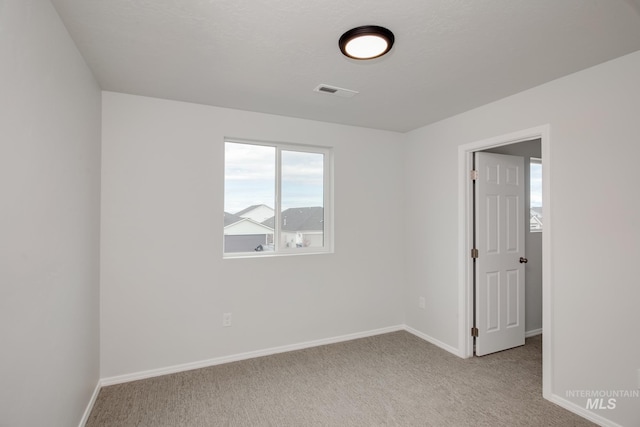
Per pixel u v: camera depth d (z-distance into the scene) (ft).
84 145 7.00
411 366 9.91
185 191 9.61
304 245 11.74
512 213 11.24
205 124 9.87
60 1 5.03
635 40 6.17
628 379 6.72
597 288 7.20
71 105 6.11
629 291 6.72
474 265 10.67
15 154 4.00
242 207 10.84
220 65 7.25
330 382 8.95
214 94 9.04
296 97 9.22
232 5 5.12
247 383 8.86
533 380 9.07
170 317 9.41
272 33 5.94
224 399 8.09
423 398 8.18
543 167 8.20
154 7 5.18
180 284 9.53
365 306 12.38
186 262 9.61
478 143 10.00
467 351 10.52
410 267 12.86
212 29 5.82
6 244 3.81
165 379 9.04
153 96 9.15
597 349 7.19
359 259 12.27
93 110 7.78
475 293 10.67
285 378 9.16
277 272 10.88
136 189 9.04
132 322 8.98
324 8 5.19
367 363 10.11
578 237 7.53
